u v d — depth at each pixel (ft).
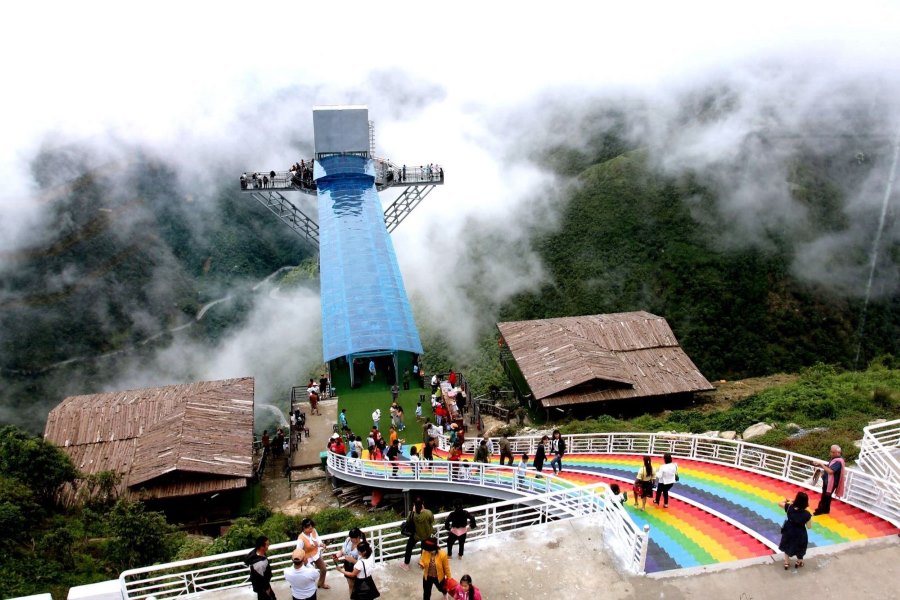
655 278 270.26
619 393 146.61
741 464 73.77
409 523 45.70
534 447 101.24
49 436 120.67
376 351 127.13
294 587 41.42
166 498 106.83
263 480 118.93
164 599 45.16
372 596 42.55
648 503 62.80
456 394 121.49
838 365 162.71
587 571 47.60
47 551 72.59
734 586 45.91
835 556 48.88
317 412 123.65
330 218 184.55
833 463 55.83
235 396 133.18
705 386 149.59
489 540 51.31
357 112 214.48
